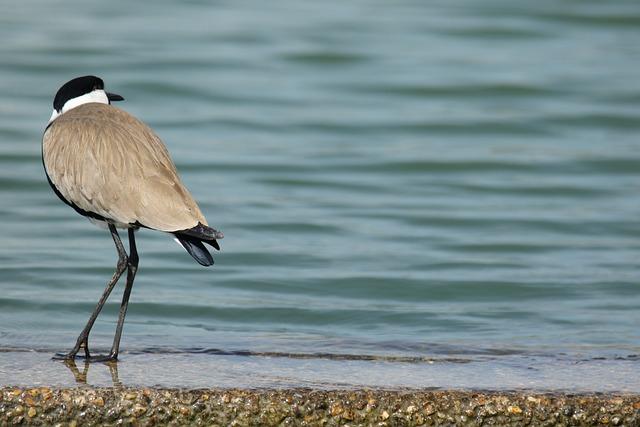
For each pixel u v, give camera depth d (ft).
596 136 72.64
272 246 49.70
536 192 60.44
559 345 35.04
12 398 26.25
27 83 79.97
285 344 34.45
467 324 38.73
